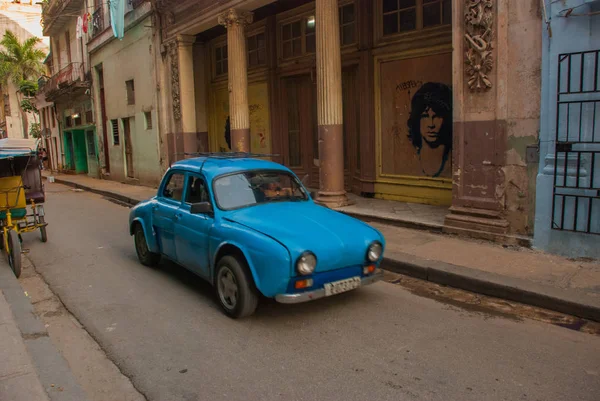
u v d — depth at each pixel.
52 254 8.18
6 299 5.48
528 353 4.07
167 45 15.58
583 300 4.81
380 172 10.64
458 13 7.12
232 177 5.65
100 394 3.63
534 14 6.33
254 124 14.47
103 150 24.12
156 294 5.86
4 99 45.25
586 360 3.93
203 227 5.36
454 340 4.35
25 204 7.90
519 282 5.36
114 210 13.70
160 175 17.30
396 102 10.13
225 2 11.97
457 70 7.21
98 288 6.20
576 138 6.02
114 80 21.02
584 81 5.90
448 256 6.47
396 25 9.96
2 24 41.97
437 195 9.59
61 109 31.75
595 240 5.98
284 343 4.36
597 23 5.75
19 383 3.54
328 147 9.60
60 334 4.77
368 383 3.63
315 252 4.45
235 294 4.88
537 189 6.43
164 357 4.18
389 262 6.52
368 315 4.98
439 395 3.44
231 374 3.83
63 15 26.97
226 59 15.51
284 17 12.73
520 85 6.55
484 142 7.03
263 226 4.81
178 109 15.56
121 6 17.66
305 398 3.45
